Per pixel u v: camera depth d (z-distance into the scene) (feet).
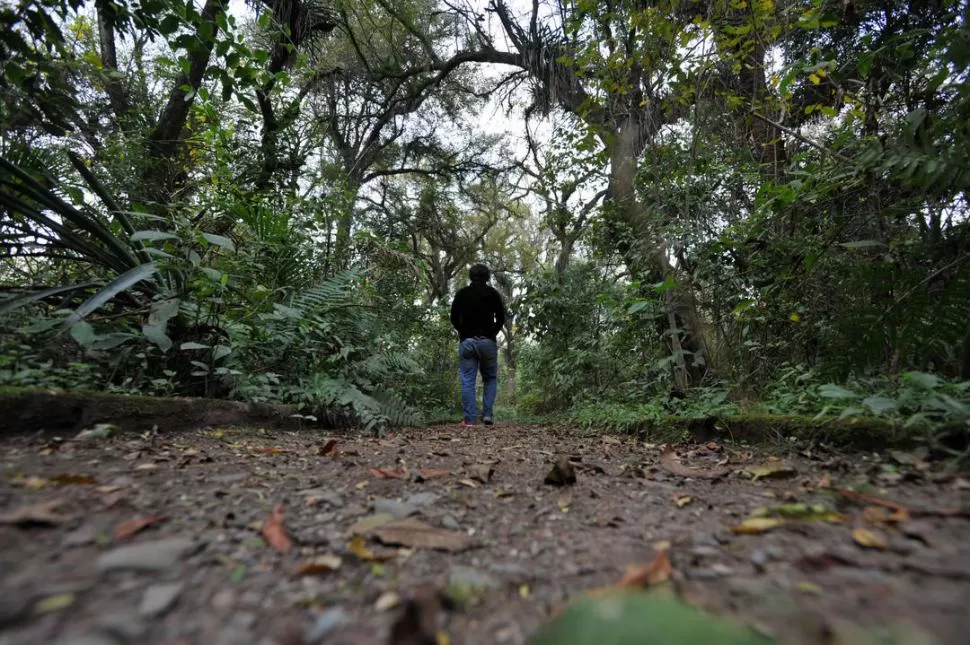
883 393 8.64
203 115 16.72
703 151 15.37
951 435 7.01
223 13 11.21
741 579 3.47
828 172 10.36
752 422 10.14
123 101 21.97
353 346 17.28
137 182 18.51
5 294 10.02
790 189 10.57
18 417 7.98
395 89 44.37
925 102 9.95
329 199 19.48
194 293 11.84
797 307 11.84
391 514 5.24
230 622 2.92
